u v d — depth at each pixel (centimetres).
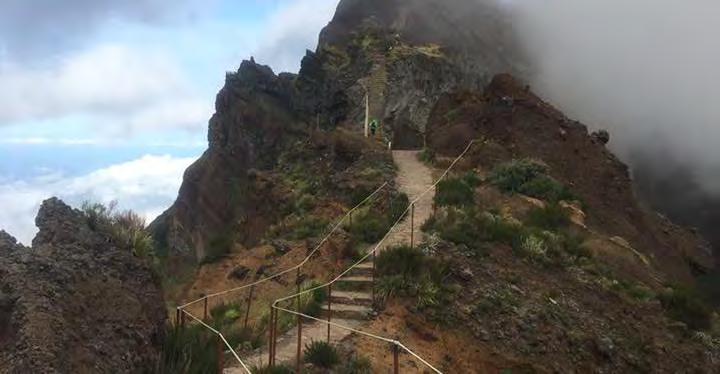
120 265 1181
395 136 4972
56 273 1049
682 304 1941
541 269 1870
